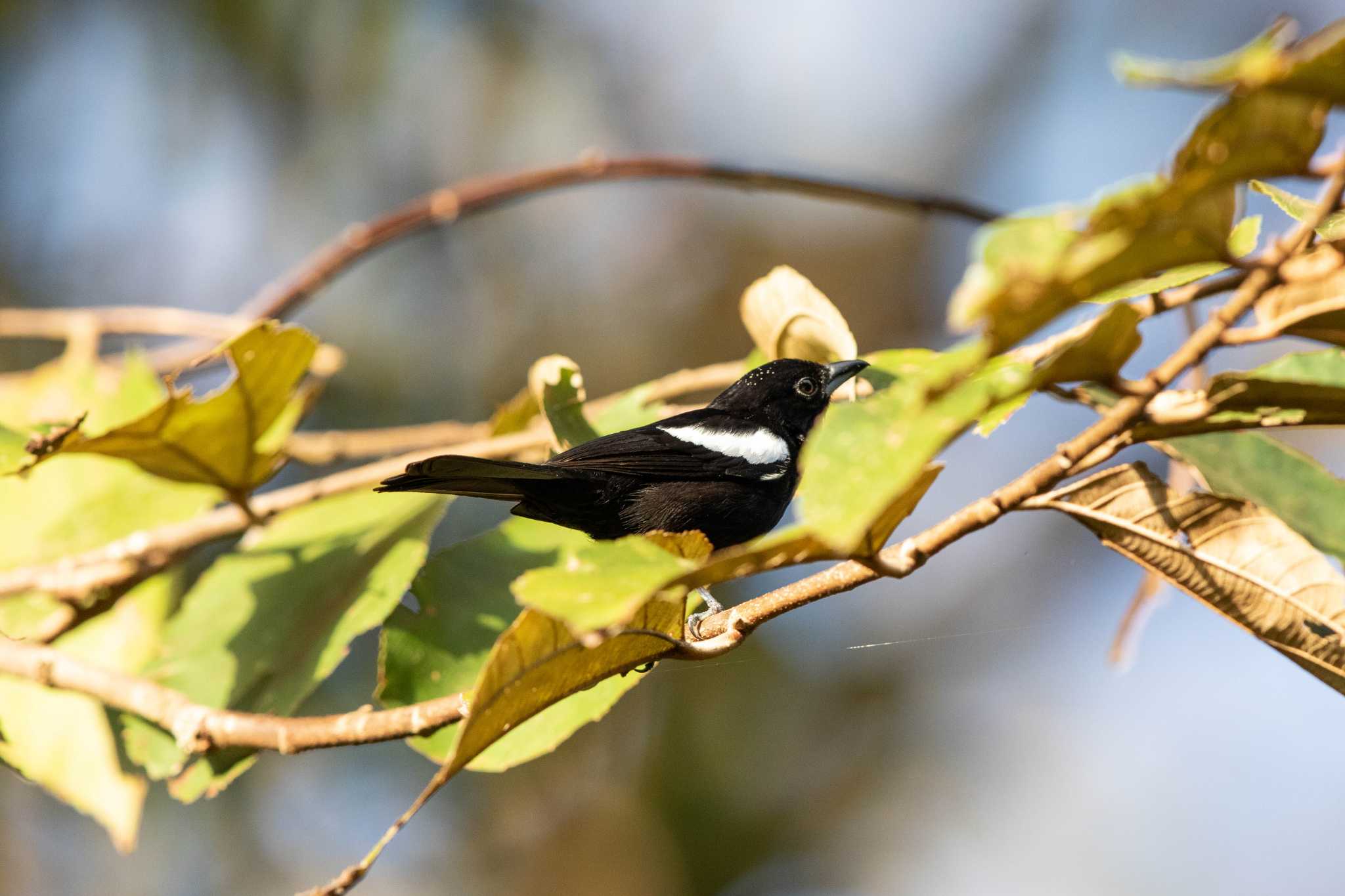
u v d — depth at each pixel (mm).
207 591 8602
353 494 9055
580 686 5383
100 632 9086
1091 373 4617
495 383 15102
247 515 8680
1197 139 3658
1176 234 3775
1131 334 4414
